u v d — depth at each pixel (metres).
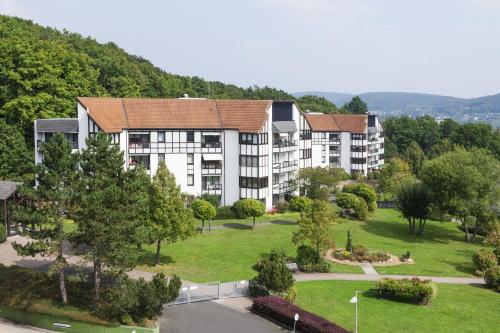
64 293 37.78
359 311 40.03
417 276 50.06
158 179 48.78
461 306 42.00
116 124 72.00
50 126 72.94
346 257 54.56
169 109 77.25
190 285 44.25
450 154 72.06
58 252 38.09
